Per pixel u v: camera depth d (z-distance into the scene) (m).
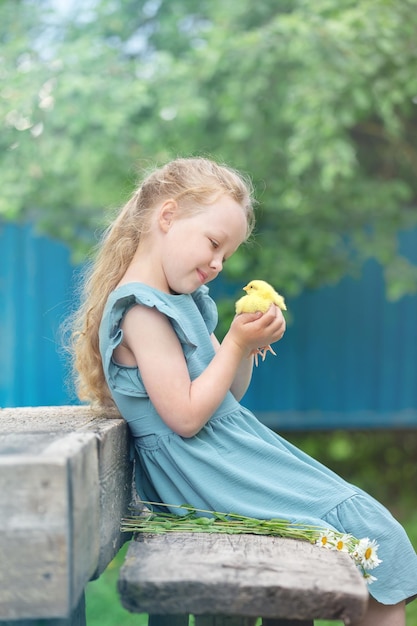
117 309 2.25
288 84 5.60
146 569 1.75
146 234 2.40
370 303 6.86
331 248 6.42
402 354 6.87
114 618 4.11
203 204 2.33
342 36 5.21
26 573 1.57
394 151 6.64
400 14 5.34
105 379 2.48
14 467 1.57
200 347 2.37
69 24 6.35
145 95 5.61
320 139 5.30
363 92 5.33
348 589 1.67
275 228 6.17
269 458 2.29
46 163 5.65
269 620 2.05
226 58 5.56
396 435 7.60
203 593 1.67
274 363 6.86
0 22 6.29
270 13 5.96
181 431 2.19
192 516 2.20
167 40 6.52
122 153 5.80
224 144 5.95
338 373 6.87
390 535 2.21
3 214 6.15
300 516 2.17
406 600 2.23
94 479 1.82
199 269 2.31
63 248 6.55
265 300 2.26
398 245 6.68
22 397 6.58
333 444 7.67
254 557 1.86
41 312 6.57
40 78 5.65
